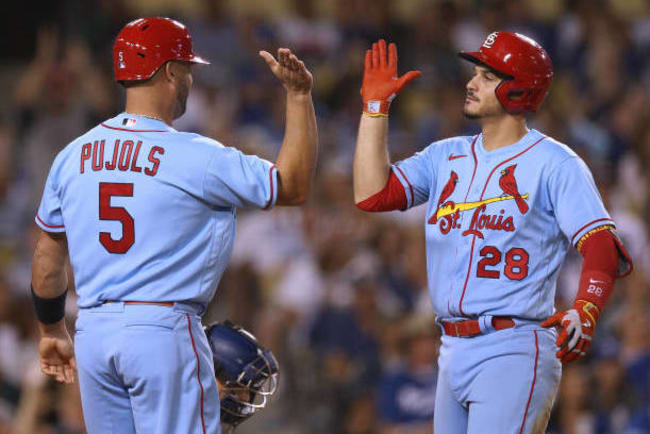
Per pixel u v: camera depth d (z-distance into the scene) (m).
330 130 42.72
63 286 15.84
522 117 15.29
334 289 34.22
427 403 31.16
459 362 14.90
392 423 31.22
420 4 52.12
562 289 34.62
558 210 14.66
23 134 44.56
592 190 14.69
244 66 45.06
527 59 14.95
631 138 45.00
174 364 13.98
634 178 43.94
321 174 40.12
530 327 14.71
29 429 25.80
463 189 15.20
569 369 30.73
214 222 14.47
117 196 14.21
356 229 37.19
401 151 41.06
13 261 39.88
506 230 14.70
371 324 33.62
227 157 14.33
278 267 37.69
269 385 16.25
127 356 13.95
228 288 35.38
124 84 14.79
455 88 44.12
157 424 13.98
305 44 46.72
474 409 14.80
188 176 14.15
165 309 14.12
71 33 45.91
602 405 30.80
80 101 43.03
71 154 14.75
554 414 30.50
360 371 32.72
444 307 15.08
